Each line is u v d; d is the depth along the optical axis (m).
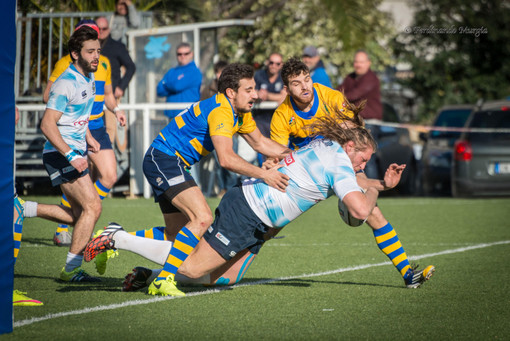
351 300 17.78
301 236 31.61
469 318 15.82
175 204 18.31
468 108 58.06
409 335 14.26
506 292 18.95
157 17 61.34
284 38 70.50
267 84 41.59
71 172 19.98
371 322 15.36
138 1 55.94
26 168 46.62
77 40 19.38
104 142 24.41
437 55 90.62
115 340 13.56
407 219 38.34
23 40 48.91
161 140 18.72
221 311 16.31
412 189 56.81
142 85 47.97
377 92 42.41
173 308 16.56
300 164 17.56
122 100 48.00
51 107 19.19
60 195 46.84
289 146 22.27
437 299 17.98
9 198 13.88
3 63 14.05
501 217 39.44
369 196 17.84
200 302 17.33
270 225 18.00
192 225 17.95
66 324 14.77
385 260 24.95
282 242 29.64
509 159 50.69
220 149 17.84
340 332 14.44
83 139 20.36
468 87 91.50
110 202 42.88
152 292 18.14
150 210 38.22
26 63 46.09
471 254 26.31
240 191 18.02
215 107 18.12
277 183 17.47
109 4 52.75
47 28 48.97
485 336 14.25
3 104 14.01
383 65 78.19
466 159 51.06
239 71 17.94
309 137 20.23
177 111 43.25
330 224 36.09
